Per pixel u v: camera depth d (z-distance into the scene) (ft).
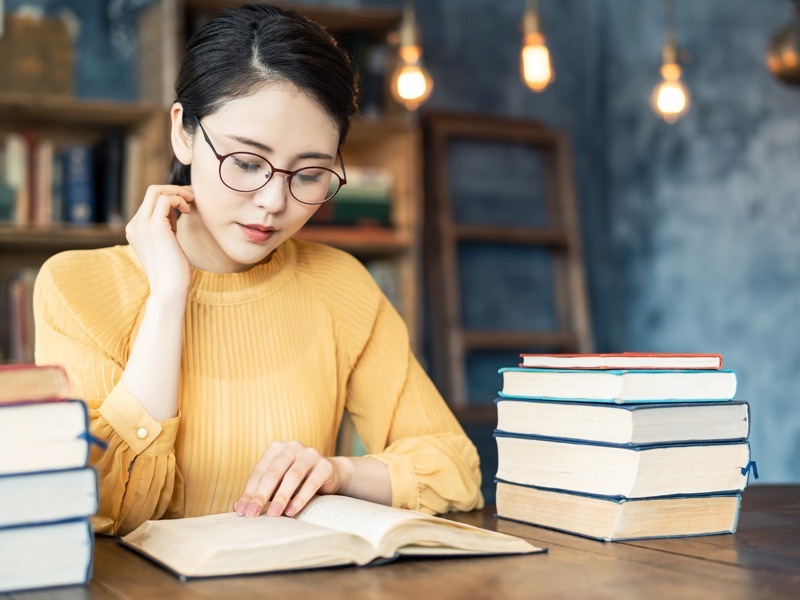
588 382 4.20
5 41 11.69
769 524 4.50
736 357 14.32
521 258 15.83
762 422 13.91
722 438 4.22
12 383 3.17
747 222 14.12
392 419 5.66
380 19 13.23
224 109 4.60
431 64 15.31
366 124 12.99
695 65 14.97
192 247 5.25
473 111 15.57
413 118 13.28
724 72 14.51
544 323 15.89
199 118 4.72
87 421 3.21
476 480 5.41
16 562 3.16
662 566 3.58
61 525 3.21
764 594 3.14
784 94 13.61
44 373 3.21
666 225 15.47
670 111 11.90
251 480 4.36
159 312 4.52
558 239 15.44
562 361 4.36
